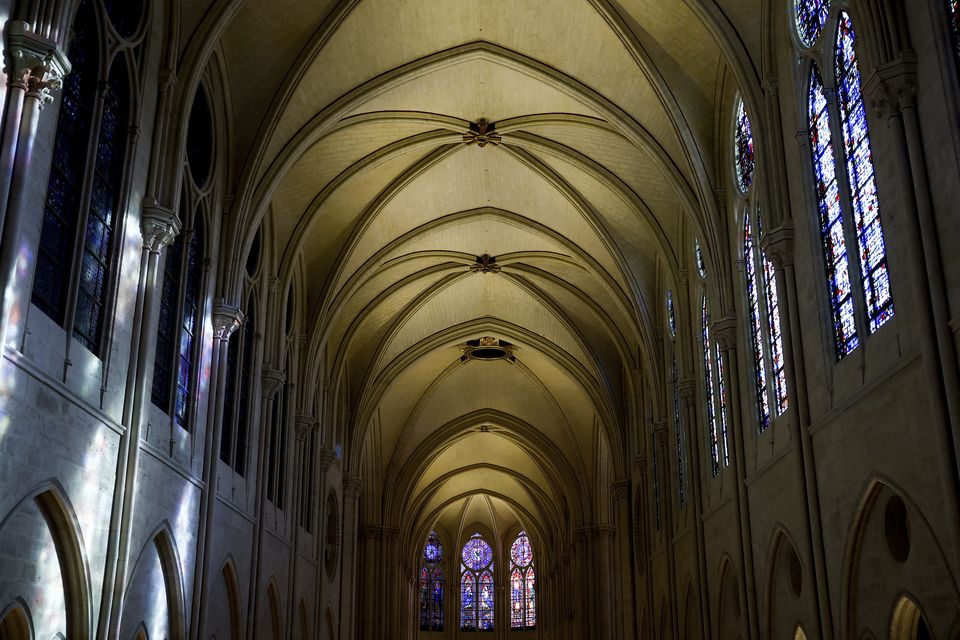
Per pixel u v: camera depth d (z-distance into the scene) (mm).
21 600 12117
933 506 11891
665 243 27344
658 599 31391
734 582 21938
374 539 47469
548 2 22078
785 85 17672
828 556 15469
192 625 18828
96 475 14258
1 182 11469
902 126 12664
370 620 45875
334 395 35188
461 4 22484
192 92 17984
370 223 30000
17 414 11727
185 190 19188
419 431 49250
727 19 18781
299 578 29453
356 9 21594
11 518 11680
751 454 19906
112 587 14555
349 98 23859
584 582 47250
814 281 16219
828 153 15969
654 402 30078
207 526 19547
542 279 36125
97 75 14867
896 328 13047
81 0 13820
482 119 27141
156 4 17188
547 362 43938
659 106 23062
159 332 17750
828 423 15492
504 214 32250
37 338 12492
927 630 13586
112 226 15516
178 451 18281
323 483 33656
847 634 14758
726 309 21500
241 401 23797
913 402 12438
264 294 26031
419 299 37031
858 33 13586
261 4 20250
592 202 29453
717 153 22422
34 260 12289
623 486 37625
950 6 12039
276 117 22172
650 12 20922
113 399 14977
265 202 22781
